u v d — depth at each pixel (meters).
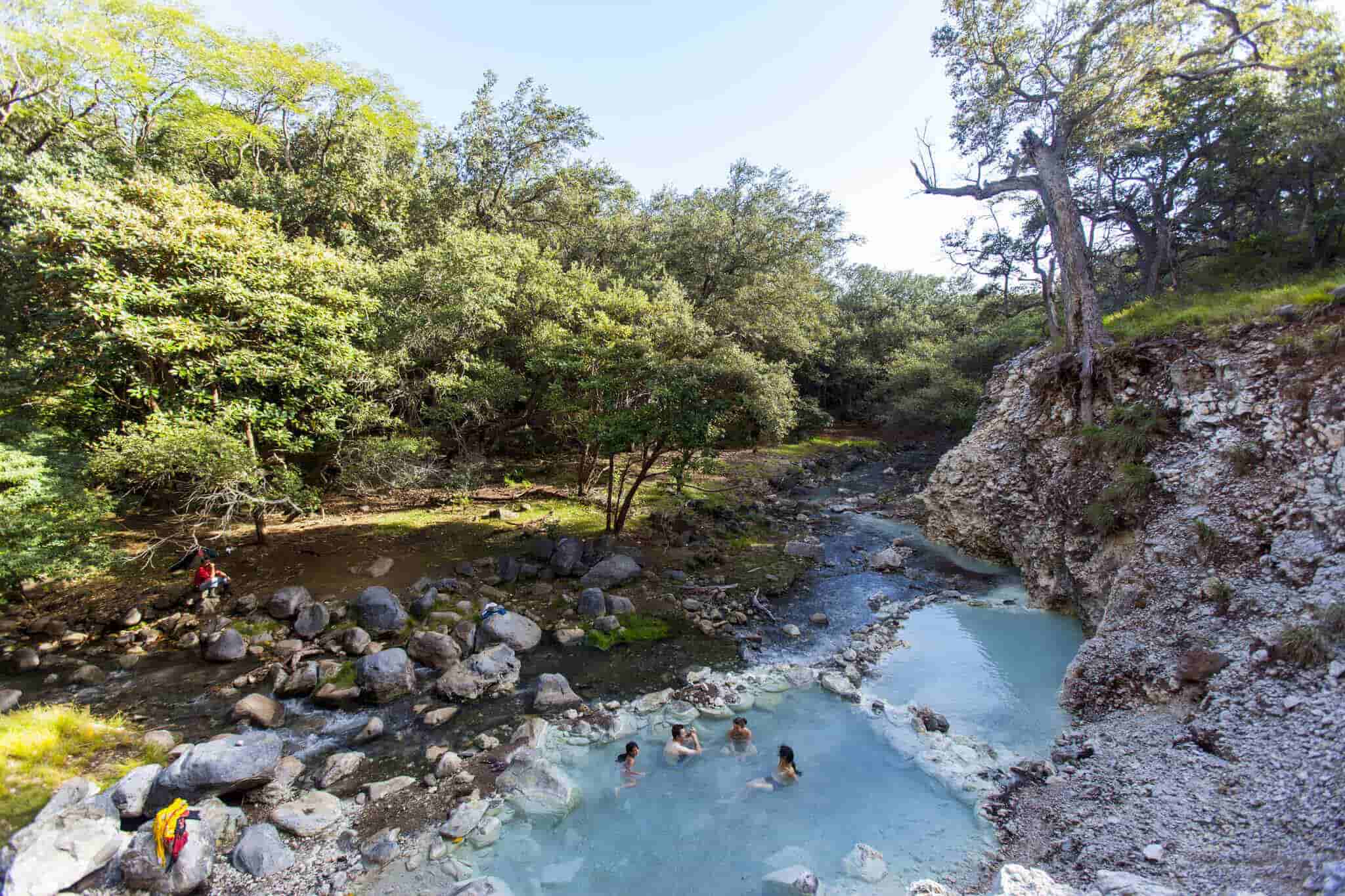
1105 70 16.09
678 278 35.31
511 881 7.04
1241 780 7.03
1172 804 7.11
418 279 19.48
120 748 9.14
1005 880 5.94
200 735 9.75
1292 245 20.95
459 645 12.57
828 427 45.66
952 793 8.33
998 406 19.95
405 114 30.83
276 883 7.01
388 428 20.47
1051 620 14.07
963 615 14.55
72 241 12.82
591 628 13.59
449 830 7.75
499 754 9.36
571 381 20.19
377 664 11.03
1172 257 24.92
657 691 11.40
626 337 18.55
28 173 18.08
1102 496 12.58
